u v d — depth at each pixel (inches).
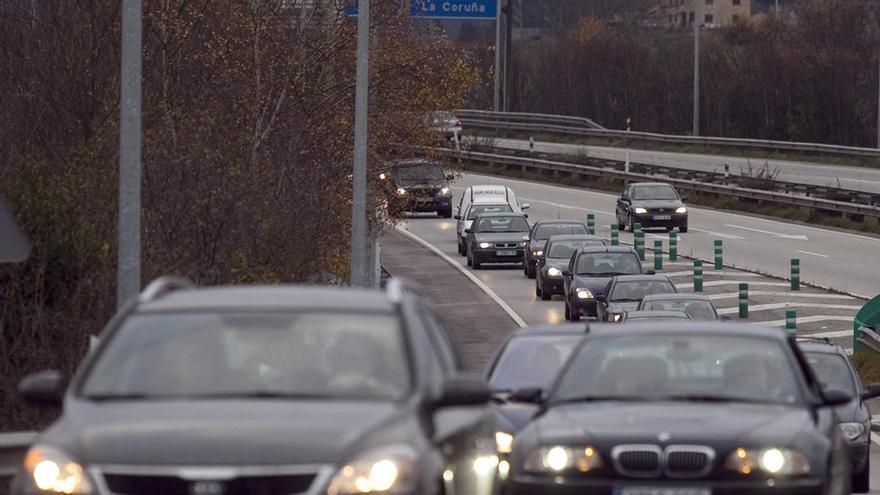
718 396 1347.2
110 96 3314.5
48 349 2198.6
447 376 1162.6
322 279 3255.4
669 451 1242.6
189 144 2819.9
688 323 1477.6
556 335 1969.7
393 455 958.4
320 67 4052.7
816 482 1230.9
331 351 1084.5
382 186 4761.3
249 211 2827.3
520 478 1285.7
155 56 3508.9
